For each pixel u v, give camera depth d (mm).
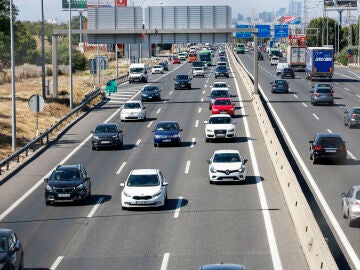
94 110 80875
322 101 80250
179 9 90125
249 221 31297
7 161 44875
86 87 110438
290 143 54031
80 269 24453
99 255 26266
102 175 43594
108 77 133125
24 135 63719
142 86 112125
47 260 25688
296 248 26703
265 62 189125
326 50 114875
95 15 90125
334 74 142375
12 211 34625
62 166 37344
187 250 26688
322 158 44906
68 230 30406
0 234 22578
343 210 31688
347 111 64188
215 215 32625
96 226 31031
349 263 24984
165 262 25078
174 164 47000
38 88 107562
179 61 193625
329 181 39938
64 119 65938
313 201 34969
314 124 64875
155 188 34344
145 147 54812
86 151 53469
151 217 32531
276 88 95812
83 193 35625
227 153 41500
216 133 55938
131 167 46125
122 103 87500
